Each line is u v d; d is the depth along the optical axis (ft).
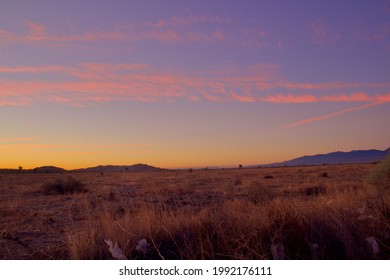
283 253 14.88
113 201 45.88
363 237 16.02
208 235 17.12
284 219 17.84
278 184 90.74
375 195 25.82
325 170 181.16
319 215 18.17
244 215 19.38
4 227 31.04
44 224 32.78
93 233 18.53
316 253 15.02
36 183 137.28
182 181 127.03
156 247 17.01
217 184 105.91
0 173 326.65
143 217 20.53
